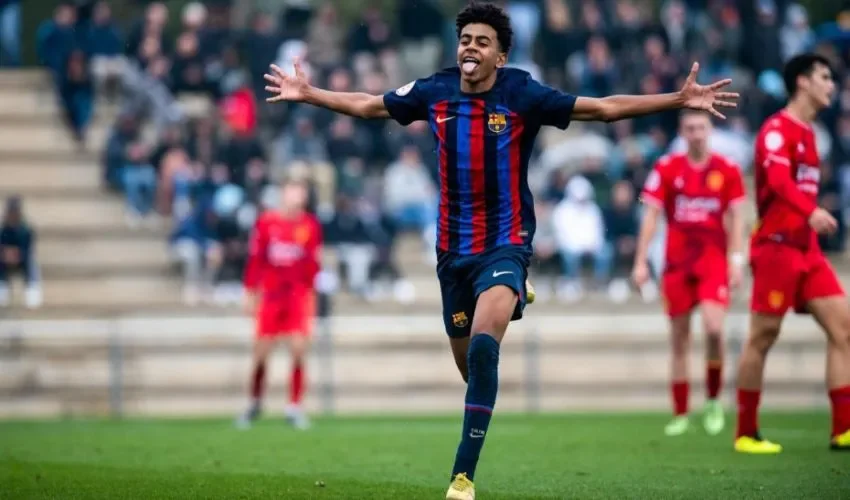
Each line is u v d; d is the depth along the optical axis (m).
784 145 36.75
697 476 32.47
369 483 31.70
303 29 88.06
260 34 84.44
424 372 70.56
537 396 68.25
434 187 80.62
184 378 69.19
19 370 68.31
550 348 71.25
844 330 37.72
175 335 67.75
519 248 27.19
